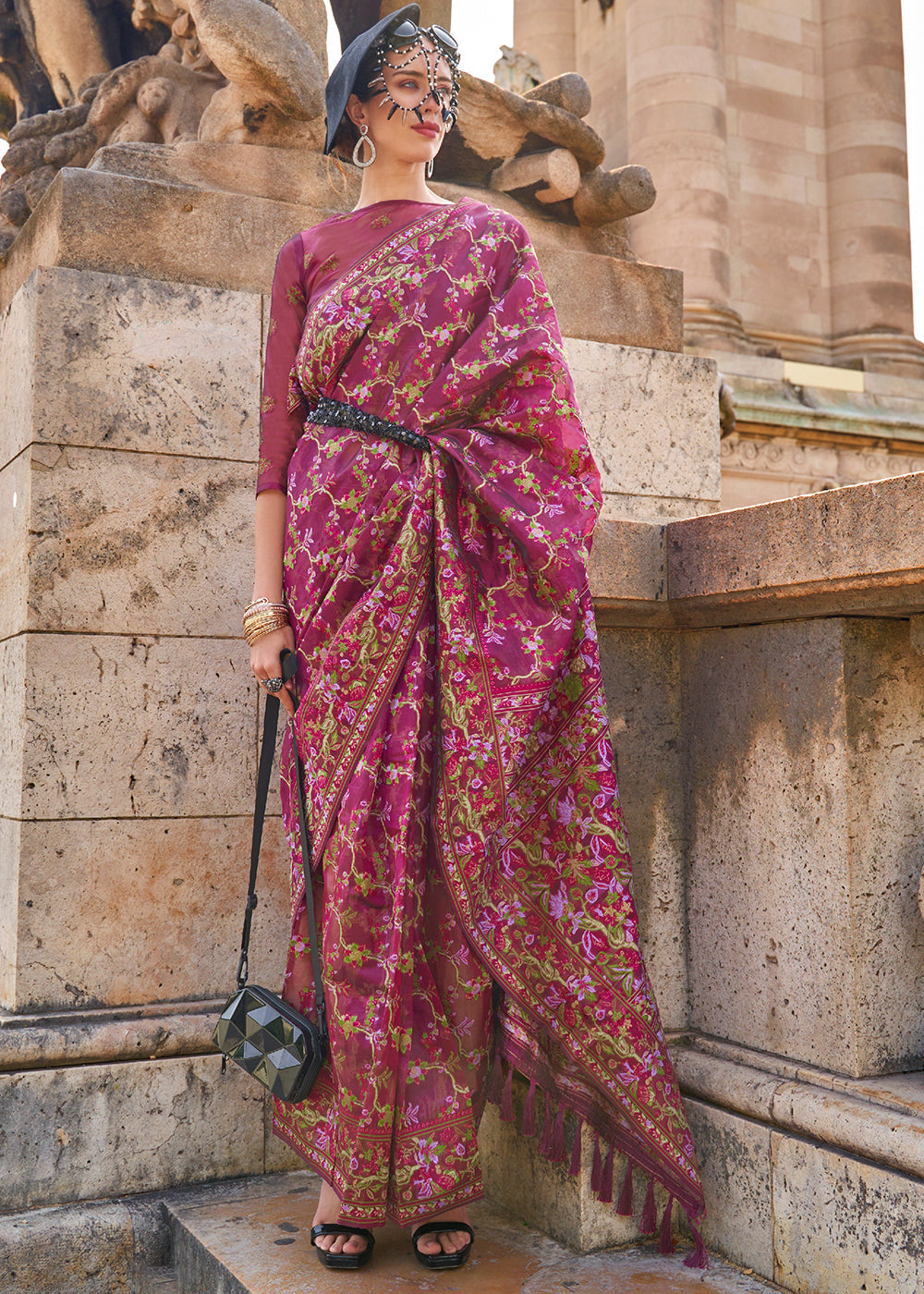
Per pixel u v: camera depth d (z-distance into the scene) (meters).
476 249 2.01
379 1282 1.92
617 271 3.18
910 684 2.06
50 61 4.16
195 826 2.49
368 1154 1.86
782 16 11.27
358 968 1.89
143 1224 2.22
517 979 1.96
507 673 1.92
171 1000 2.45
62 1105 2.27
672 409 3.09
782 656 2.15
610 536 2.29
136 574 2.46
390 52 2.11
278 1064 1.92
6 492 2.58
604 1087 1.97
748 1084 2.07
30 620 2.36
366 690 1.94
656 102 10.09
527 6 11.98
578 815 1.99
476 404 1.99
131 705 2.44
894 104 11.26
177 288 2.55
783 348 10.79
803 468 9.48
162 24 3.67
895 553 1.79
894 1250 1.75
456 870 1.91
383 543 1.96
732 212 10.79
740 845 2.25
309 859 2.00
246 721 2.55
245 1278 1.92
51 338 2.42
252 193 2.78
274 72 2.73
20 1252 2.12
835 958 2.00
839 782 2.00
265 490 2.15
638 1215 2.15
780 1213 1.97
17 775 2.38
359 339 2.00
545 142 3.35
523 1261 2.04
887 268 10.95
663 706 2.43
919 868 2.03
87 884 2.39
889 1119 1.80
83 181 2.55
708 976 2.32
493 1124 2.37
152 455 2.50
